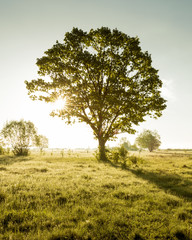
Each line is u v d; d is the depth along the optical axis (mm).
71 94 20406
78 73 21094
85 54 19297
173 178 9586
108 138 21812
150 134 95438
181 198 5969
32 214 4043
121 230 3555
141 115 20578
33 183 6836
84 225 3656
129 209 4594
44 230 3340
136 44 20219
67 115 20891
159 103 20156
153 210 4672
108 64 20328
